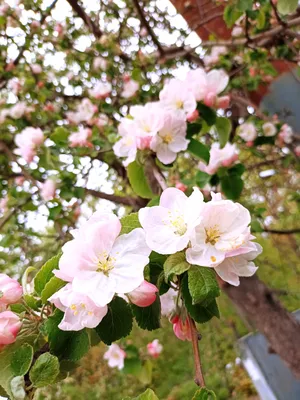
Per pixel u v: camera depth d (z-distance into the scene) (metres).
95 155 0.46
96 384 0.88
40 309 0.16
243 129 0.47
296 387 0.48
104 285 0.14
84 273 0.14
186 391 0.84
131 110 0.28
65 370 0.16
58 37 0.66
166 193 0.16
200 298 0.13
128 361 0.59
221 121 0.32
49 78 0.66
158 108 0.27
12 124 0.60
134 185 0.30
